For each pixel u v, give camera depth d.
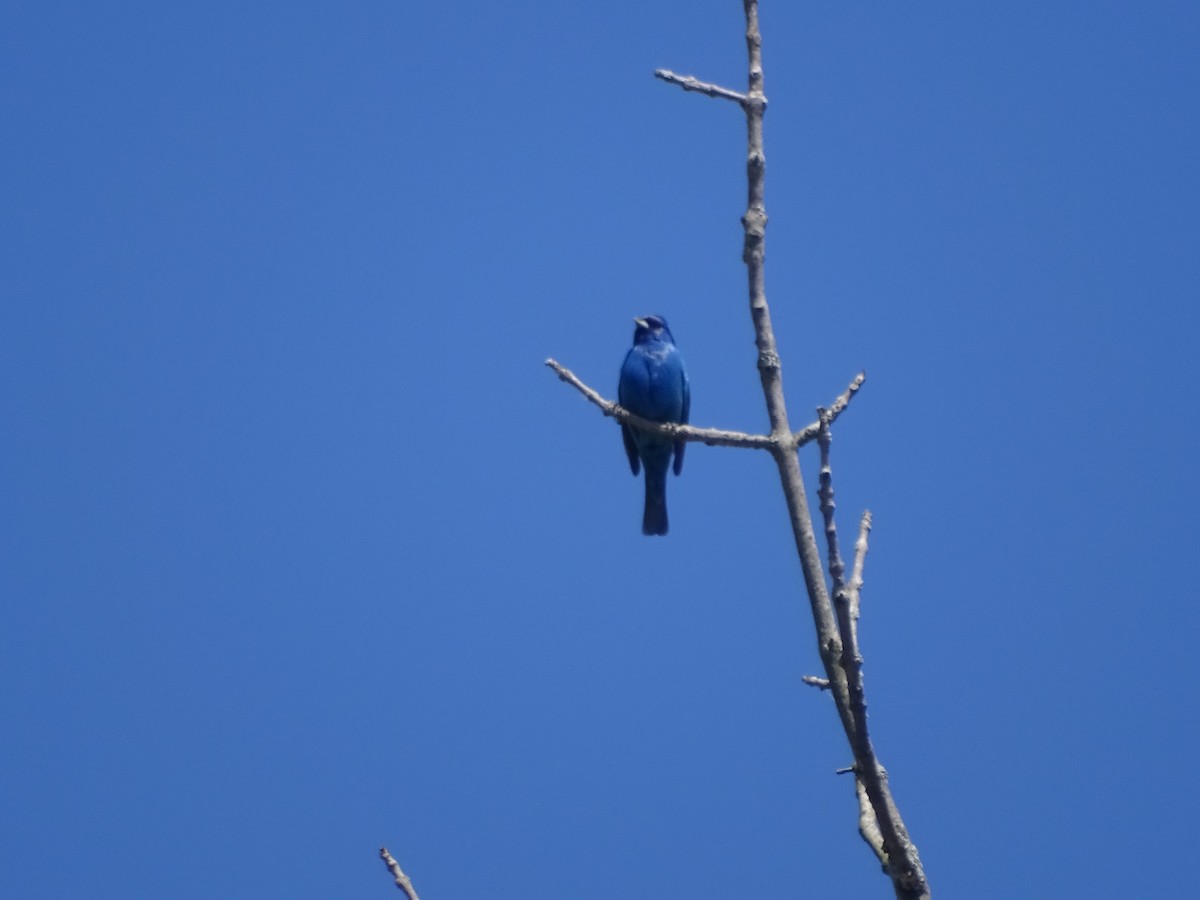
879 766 10.83
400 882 11.02
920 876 10.75
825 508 10.79
